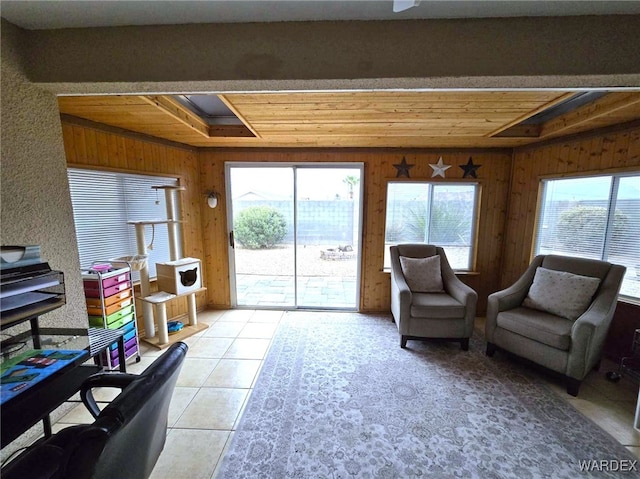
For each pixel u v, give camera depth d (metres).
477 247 3.85
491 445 1.75
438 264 3.40
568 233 3.09
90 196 2.58
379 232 3.86
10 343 1.45
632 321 2.55
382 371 2.54
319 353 2.84
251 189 3.91
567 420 1.95
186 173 3.59
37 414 1.08
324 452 1.69
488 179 3.74
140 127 2.74
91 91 1.59
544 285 2.68
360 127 2.71
